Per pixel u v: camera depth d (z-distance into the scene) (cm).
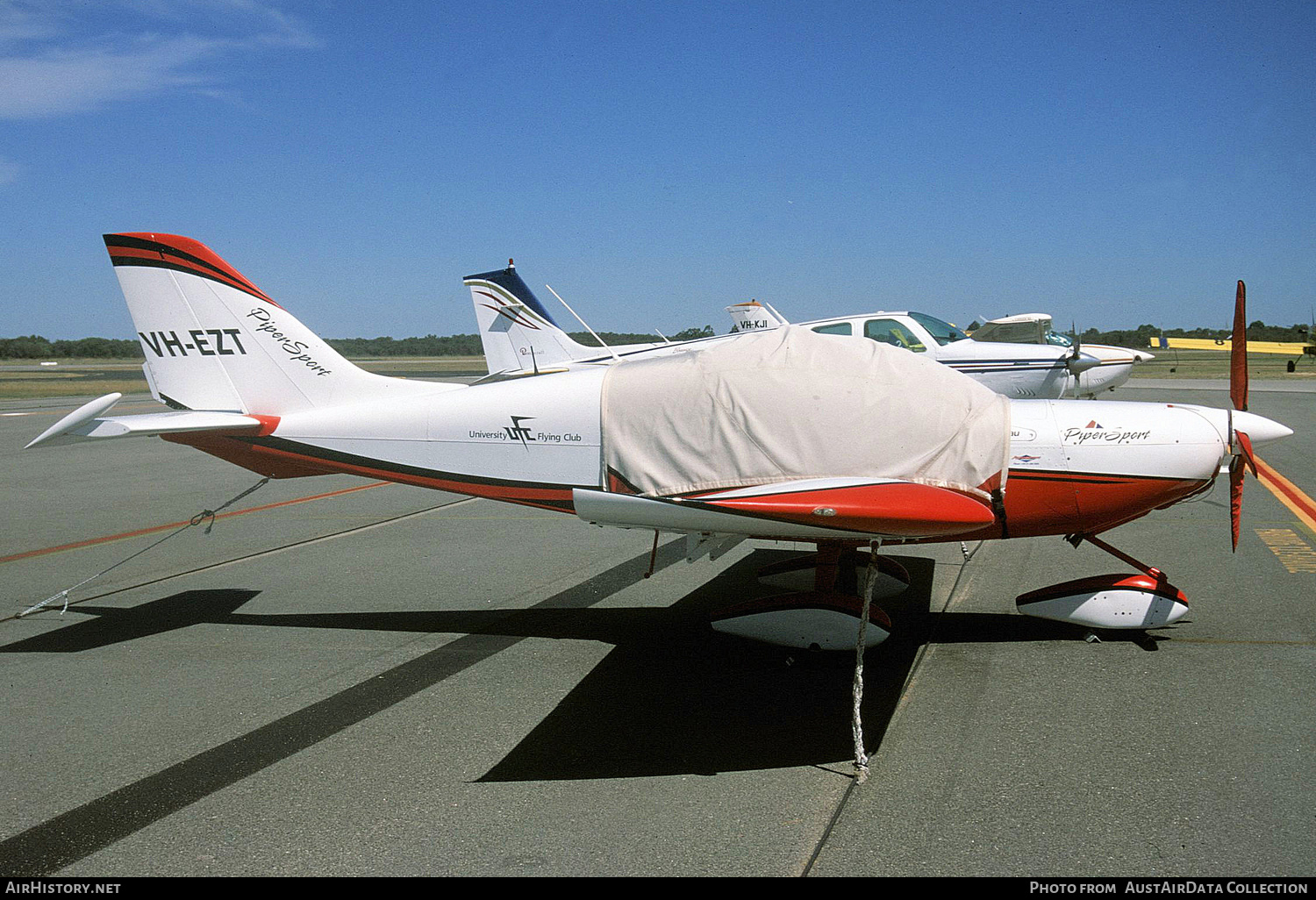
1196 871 248
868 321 1212
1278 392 2267
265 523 830
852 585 527
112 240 541
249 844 278
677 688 407
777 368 412
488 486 497
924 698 383
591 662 444
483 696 401
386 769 329
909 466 402
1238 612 482
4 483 1098
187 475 1169
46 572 646
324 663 448
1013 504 443
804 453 400
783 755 334
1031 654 435
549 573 627
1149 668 409
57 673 438
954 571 592
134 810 301
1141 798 290
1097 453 436
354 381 537
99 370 6775
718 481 406
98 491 1032
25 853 274
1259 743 327
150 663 452
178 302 544
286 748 348
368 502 950
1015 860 257
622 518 393
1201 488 448
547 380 491
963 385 431
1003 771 313
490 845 274
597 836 278
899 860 259
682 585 589
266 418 534
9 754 346
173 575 636
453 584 600
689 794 305
